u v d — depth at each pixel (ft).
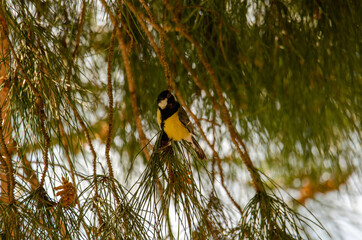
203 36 18.52
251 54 18.74
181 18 17.94
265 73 19.25
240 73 20.11
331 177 21.83
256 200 13.91
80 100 20.10
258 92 20.02
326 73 17.83
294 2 17.54
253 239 13.26
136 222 13.69
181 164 15.11
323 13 17.26
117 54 23.00
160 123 17.99
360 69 17.66
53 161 15.42
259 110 19.51
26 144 16.19
